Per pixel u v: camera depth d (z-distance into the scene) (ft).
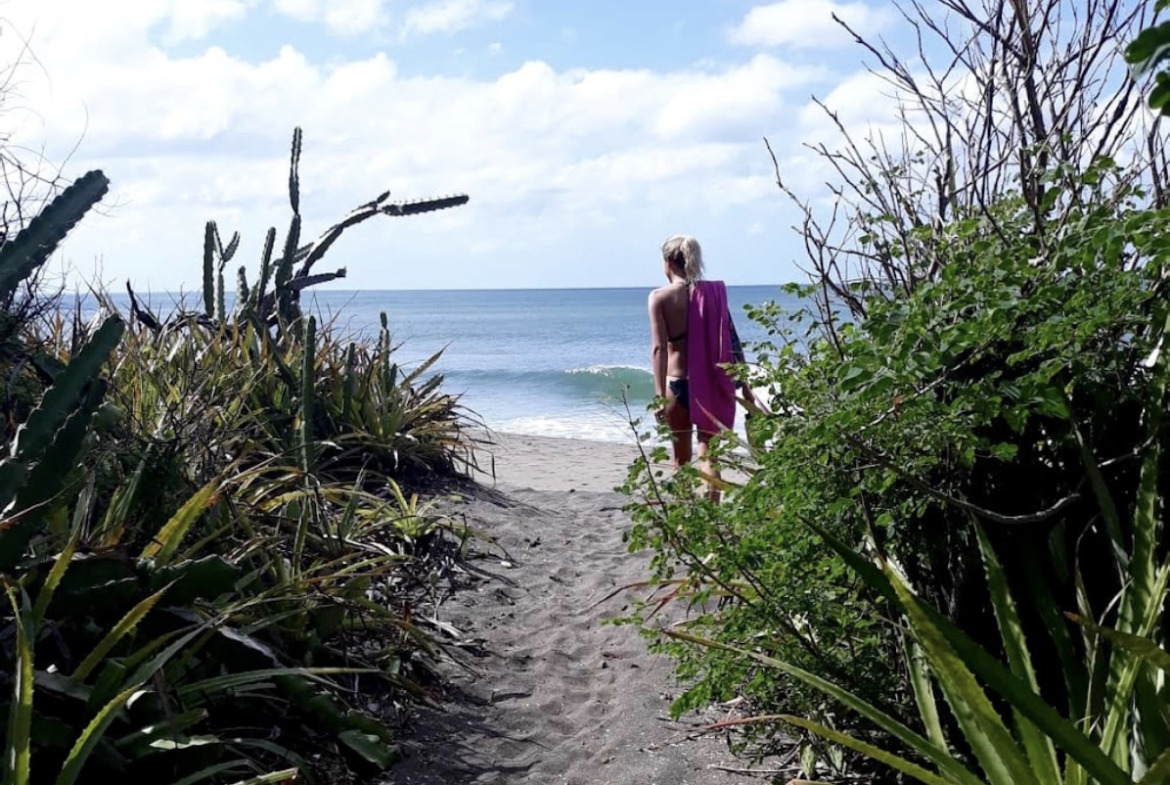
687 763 11.79
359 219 25.07
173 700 10.28
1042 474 9.18
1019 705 6.92
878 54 10.33
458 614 16.46
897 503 9.39
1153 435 7.88
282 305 24.70
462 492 23.71
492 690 13.98
